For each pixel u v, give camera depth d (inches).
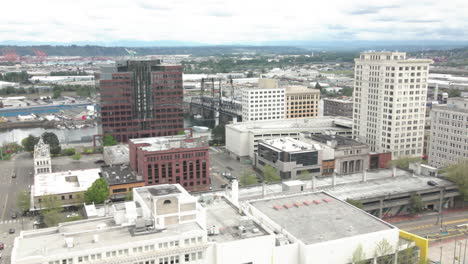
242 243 4517.7
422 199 7741.1
